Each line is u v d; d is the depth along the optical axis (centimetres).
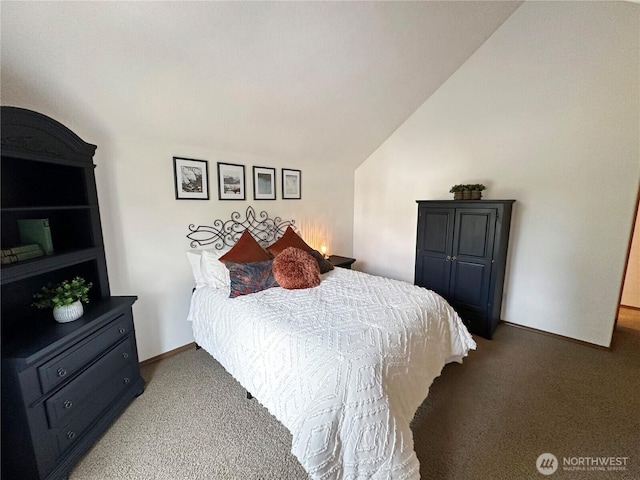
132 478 142
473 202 279
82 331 153
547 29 261
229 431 170
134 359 197
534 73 272
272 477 142
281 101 251
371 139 379
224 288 237
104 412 170
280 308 194
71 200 186
